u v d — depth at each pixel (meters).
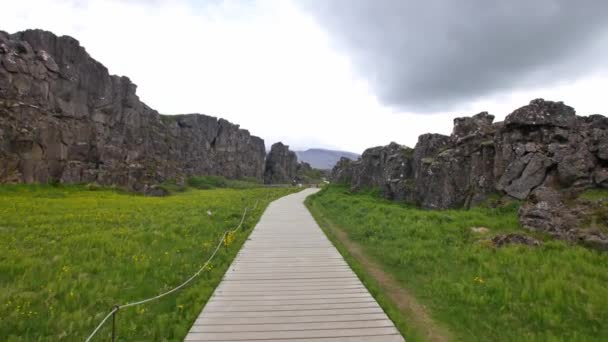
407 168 36.31
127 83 64.31
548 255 12.64
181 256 14.40
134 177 57.97
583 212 15.58
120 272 12.12
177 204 33.69
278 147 128.88
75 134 51.16
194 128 88.38
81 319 8.59
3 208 26.41
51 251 14.62
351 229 20.38
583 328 8.08
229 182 85.44
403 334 8.02
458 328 8.44
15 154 42.00
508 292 9.79
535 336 7.88
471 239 15.84
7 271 12.04
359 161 53.47
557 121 21.98
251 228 20.89
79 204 31.50
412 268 12.72
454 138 30.03
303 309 9.37
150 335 7.98
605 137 19.67
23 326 8.20
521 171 21.78
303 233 19.55
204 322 8.62
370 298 10.12
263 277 11.99
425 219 20.34
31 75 45.34
